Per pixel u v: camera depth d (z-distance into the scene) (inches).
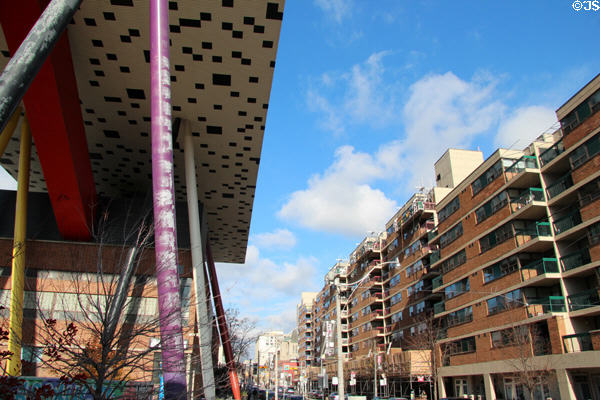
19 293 965.8
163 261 644.7
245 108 1188.5
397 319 2287.2
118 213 1285.7
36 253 1187.9
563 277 1165.1
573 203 1234.0
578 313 1083.9
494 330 1350.9
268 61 1022.4
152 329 404.5
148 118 1226.6
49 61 846.5
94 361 346.0
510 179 1353.3
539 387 1154.7
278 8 887.7
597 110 1101.7
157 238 663.1
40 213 1286.9
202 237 1578.5
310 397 2878.9
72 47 958.4
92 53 977.5
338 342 717.9
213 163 1482.5
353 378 2116.1
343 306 3093.0
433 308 1904.5
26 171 1115.3
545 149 1343.5
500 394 1322.6
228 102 1165.7
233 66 1036.5
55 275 1160.8
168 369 484.7
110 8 859.4
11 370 676.7
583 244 1212.5
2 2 728.3
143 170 1546.5
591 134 1114.7
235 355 1115.3
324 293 3644.2
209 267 1797.5
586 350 1037.2
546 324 1173.1
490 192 1471.5
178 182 1632.6
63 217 1163.3
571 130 1188.5
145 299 968.9
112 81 1070.4
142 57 987.9
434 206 2114.9
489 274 1434.5
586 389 1030.4
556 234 1217.4
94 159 1470.2
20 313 869.8
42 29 275.7
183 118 1232.8
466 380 1521.9
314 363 3951.8
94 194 1229.7
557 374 1071.6
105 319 365.1
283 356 5398.6
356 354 2746.1
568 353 1048.8
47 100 904.9
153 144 702.5
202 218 1605.6
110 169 1540.4
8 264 1173.7
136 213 1290.6
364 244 2849.4
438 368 1660.9
